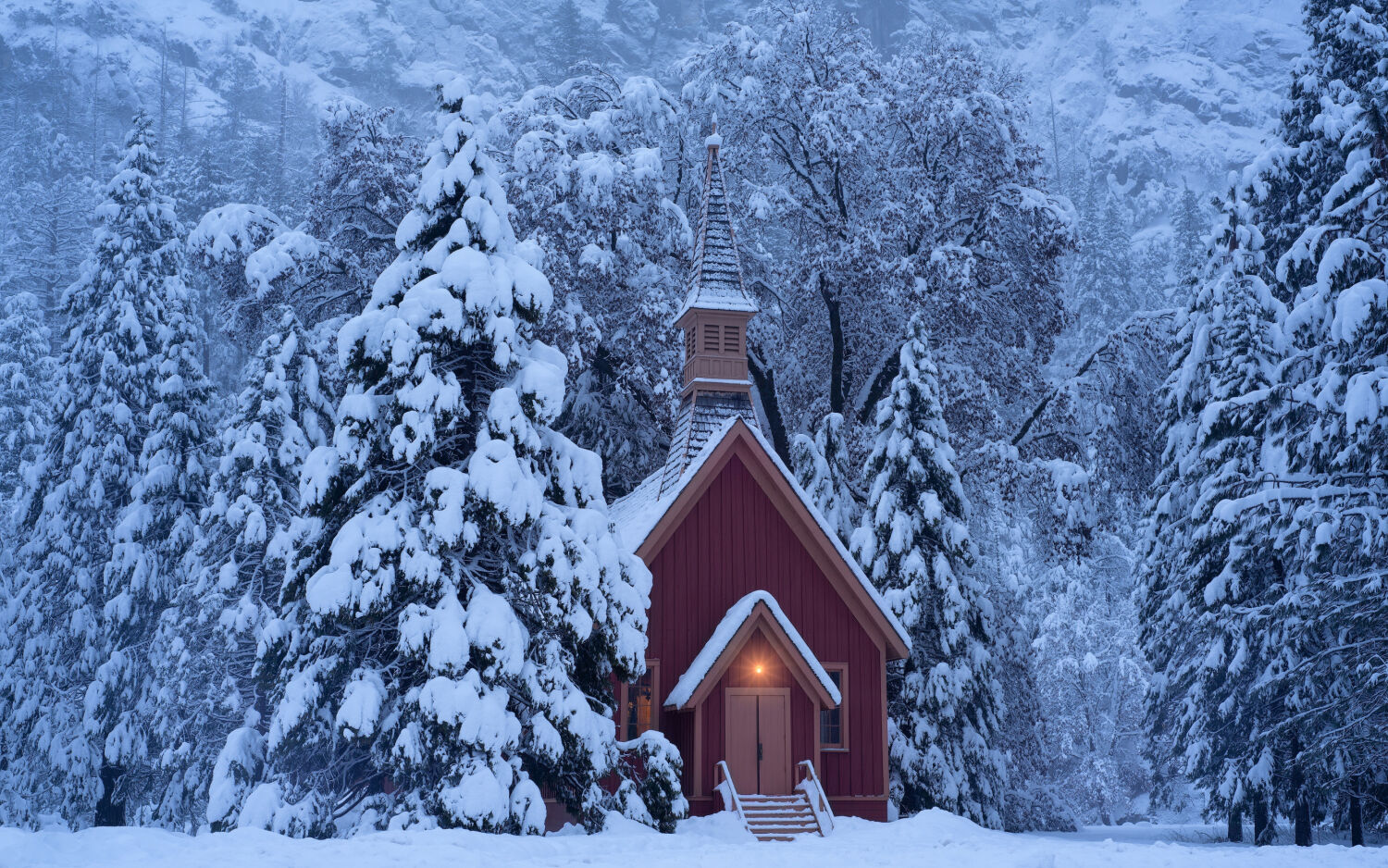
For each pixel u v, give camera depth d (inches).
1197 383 1291.8
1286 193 1414.9
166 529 1433.3
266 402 1209.4
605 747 756.0
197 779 1202.0
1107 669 2228.1
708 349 1167.0
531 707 743.1
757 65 1493.6
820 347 1541.6
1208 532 1089.4
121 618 1374.3
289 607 855.1
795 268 1503.4
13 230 3240.7
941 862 644.1
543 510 755.4
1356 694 933.8
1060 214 1433.3
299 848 572.1
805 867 623.8
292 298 1444.4
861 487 1322.6
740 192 1560.0
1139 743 2250.2
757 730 959.0
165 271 1624.0
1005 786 1200.2
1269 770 1160.2
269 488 1187.9
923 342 1219.9
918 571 1124.5
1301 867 664.4
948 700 1122.7
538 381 761.6
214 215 1428.4
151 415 1448.1
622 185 1337.4
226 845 562.9
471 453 770.2
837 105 1425.9
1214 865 673.0
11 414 2011.6
